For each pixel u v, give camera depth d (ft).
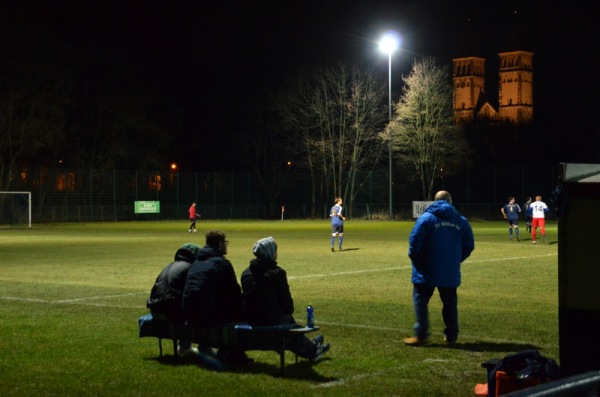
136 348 33.73
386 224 196.54
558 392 10.69
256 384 27.09
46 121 216.13
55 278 65.67
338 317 42.50
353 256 88.89
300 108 247.70
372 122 240.53
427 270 34.09
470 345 34.42
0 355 32.14
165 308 30.37
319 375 28.55
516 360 22.91
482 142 279.90
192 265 29.73
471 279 63.67
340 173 240.53
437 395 25.59
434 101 225.15
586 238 19.22
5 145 212.43
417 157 228.63
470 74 574.15
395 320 41.47
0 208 194.49
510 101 577.43
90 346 34.14
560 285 19.57
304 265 77.10
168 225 193.98
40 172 203.92
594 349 19.17
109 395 25.72
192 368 29.81
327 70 245.04
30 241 123.54
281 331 27.91
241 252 95.09
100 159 234.58
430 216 34.14
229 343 28.53
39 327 39.11
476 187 227.20
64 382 27.53
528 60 581.53
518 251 96.84
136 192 221.66
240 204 244.63
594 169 20.53
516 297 51.90
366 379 27.89
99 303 48.85
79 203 210.59
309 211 252.01
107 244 114.62
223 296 29.40
